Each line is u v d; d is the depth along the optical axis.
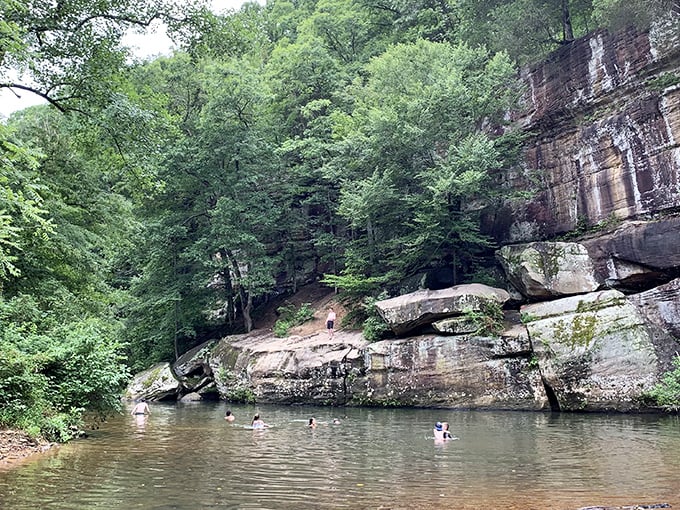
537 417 16.20
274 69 37.84
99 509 6.08
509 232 25.66
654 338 17.44
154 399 25.83
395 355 20.97
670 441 11.36
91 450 10.27
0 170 11.70
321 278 34.91
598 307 18.48
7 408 10.25
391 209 26.33
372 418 16.83
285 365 23.41
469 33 30.30
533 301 21.38
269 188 33.44
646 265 19.22
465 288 21.28
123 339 32.62
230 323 33.97
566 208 23.50
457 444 11.44
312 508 6.27
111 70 15.82
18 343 11.45
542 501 6.62
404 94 26.12
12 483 7.30
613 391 16.94
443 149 25.98
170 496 6.75
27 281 16.14
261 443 11.74
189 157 31.56
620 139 21.31
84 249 17.00
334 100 35.19
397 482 7.76
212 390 27.06
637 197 20.58
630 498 6.72
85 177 18.12
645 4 20.59
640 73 21.12
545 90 24.73
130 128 15.83
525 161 25.31
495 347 19.25
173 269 32.72
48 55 14.61
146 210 33.00
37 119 18.19
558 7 26.75
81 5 14.96
